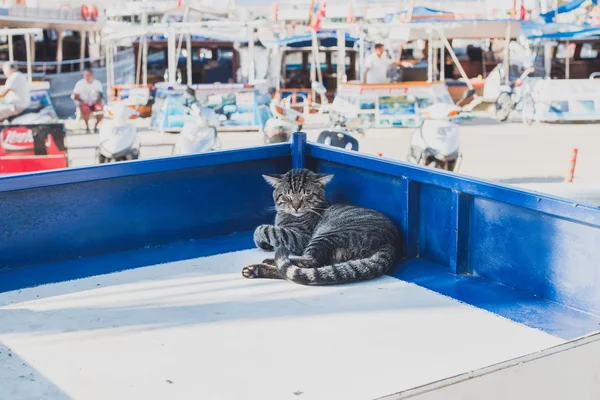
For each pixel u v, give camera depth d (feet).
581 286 10.82
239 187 15.56
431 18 60.70
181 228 14.94
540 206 10.94
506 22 63.21
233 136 54.03
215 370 9.23
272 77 70.59
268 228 14.40
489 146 47.47
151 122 58.44
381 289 12.10
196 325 10.69
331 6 69.10
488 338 10.02
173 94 56.34
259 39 67.56
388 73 60.44
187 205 14.92
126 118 31.40
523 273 11.71
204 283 12.50
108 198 13.93
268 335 10.30
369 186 14.73
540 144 48.03
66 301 11.66
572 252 10.85
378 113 57.72
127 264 13.48
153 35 66.44
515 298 11.47
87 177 13.43
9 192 12.93
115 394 8.64
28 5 67.15
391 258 13.02
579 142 48.65
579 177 36.04
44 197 13.29
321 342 10.03
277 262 12.78
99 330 10.53
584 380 9.70
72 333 10.43
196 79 74.64
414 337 10.12
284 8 72.08
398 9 67.97
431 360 9.38
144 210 14.40
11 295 11.93
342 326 10.58
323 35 66.59
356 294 11.90
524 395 9.21
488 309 11.05
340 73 63.52
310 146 15.85
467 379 8.75
